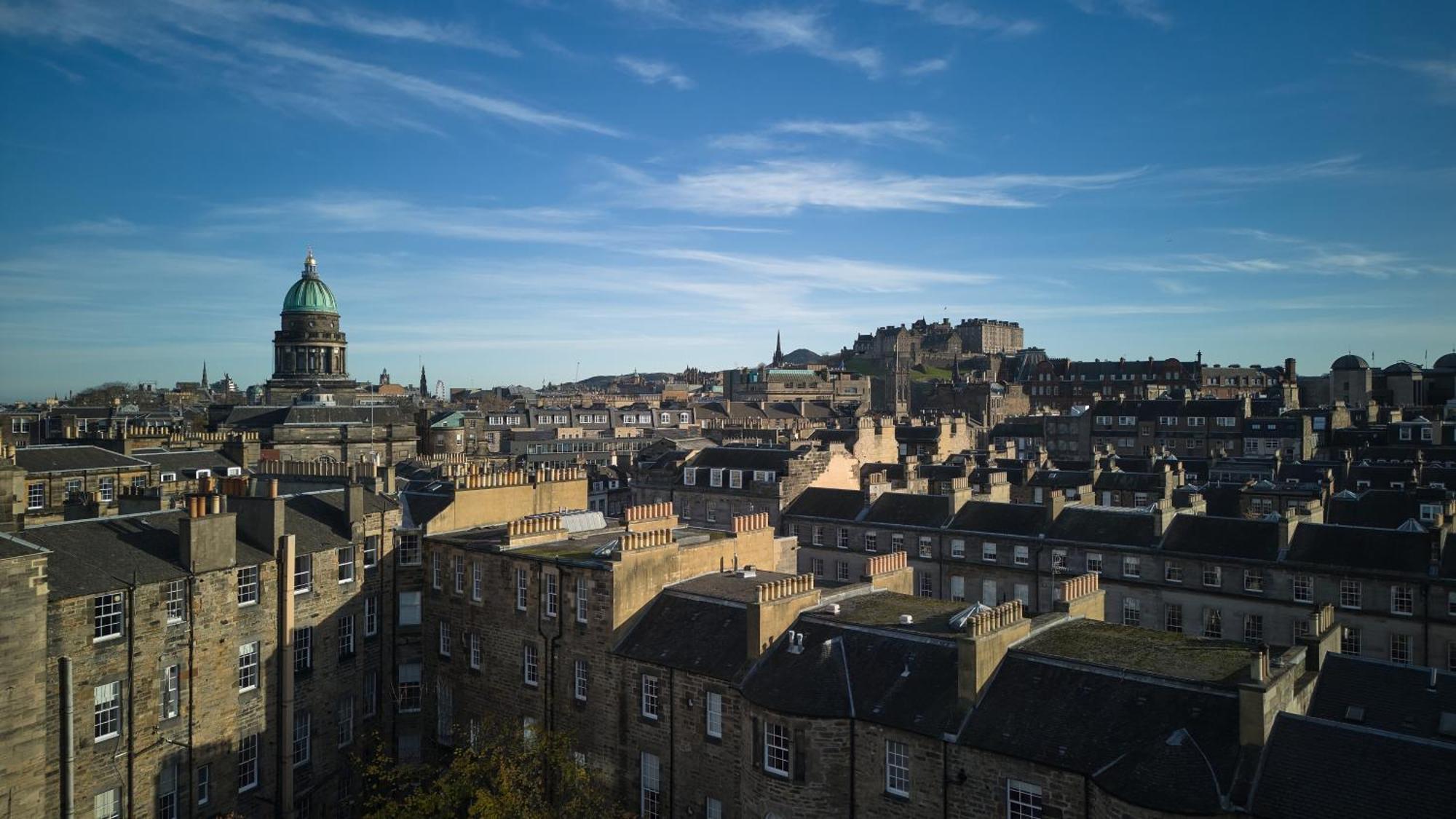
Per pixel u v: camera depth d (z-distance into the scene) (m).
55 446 92.94
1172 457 154.25
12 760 38.53
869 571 57.69
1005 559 95.81
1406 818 31.16
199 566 48.44
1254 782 33.62
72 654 42.50
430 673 62.78
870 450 145.88
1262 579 82.06
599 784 52.47
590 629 53.31
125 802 44.62
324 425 136.38
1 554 38.38
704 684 47.81
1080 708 38.66
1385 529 79.75
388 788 57.94
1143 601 87.69
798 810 42.38
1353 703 46.72
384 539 61.62
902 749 40.91
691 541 61.59
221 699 49.66
